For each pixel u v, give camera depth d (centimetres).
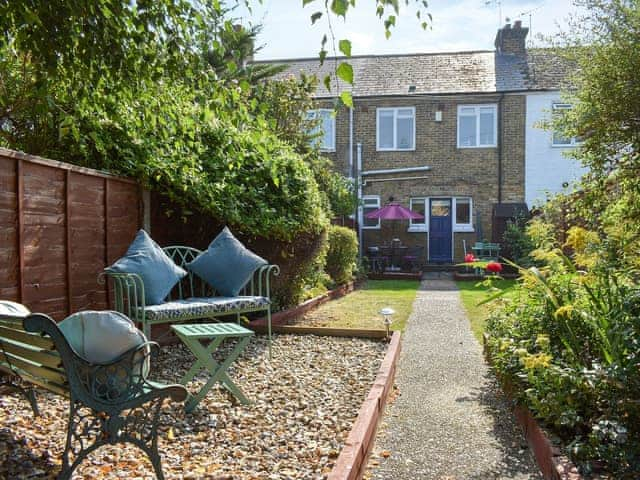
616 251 434
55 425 343
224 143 721
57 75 436
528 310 448
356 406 404
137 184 641
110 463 289
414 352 630
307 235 802
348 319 843
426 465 326
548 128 726
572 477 262
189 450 314
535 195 1823
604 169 644
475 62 2020
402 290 1316
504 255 1706
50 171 493
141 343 255
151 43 443
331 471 263
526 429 365
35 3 372
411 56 2122
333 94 1909
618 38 600
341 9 248
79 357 239
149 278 530
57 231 503
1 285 430
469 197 1875
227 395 429
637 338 305
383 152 1906
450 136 1875
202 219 721
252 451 316
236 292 605
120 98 493
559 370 317
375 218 1923
